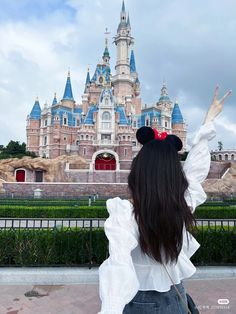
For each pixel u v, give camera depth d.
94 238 9.05
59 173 63.41
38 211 24.72
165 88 119.12
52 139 90.25
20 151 81.06
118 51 110.12
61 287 7.84
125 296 1.68
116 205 2.23
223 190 55.44
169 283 2.26
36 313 6.27
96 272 8.34
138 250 2.24
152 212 2.12
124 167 79.81
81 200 35.44
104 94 89.31
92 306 6.64
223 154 107.25
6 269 8.59
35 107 99.50
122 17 112.56
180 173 2.32
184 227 2.33
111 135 86.88
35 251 8.93
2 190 50.09
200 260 9.06
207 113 3.11
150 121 100.12
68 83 107.31
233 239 9.16
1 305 6.66
